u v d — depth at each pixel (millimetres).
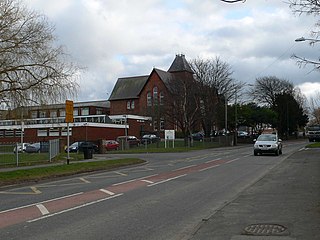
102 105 109000
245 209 10523
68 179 20422
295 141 79188
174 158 35750
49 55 22234
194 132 78188
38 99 21922
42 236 8250
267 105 96250
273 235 7719
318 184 15484
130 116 77688
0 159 26688
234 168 23500
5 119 22750
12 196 14523
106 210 11086
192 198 13016
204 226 8688
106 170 25000
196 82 60562
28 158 31484
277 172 20438
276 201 11703
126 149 55250
